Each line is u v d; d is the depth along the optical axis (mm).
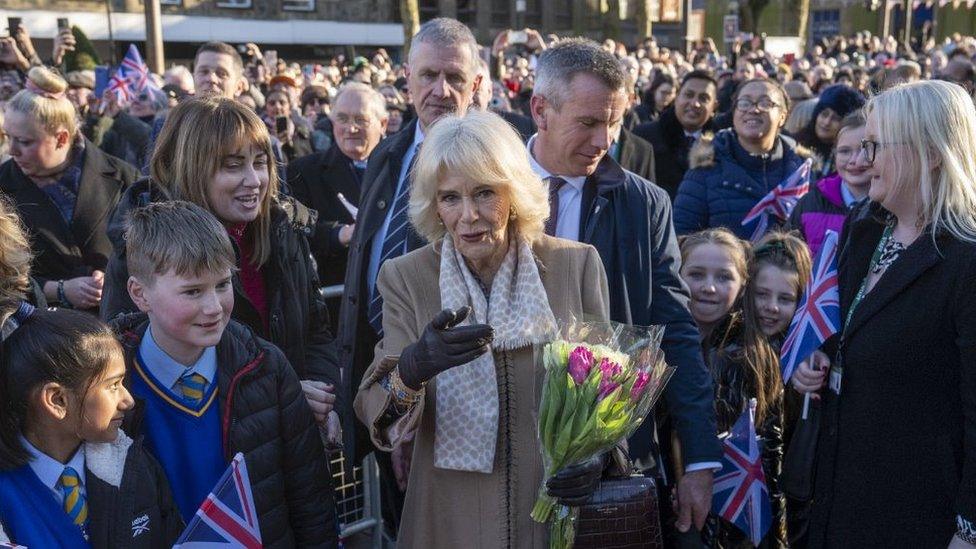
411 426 2092
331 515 2416
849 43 24562
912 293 2240
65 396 1878
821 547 2484
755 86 4910
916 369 2230
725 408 3061
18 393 1869
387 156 3393
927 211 2229
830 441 2455
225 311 2139
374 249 3291
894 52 22516
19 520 1870
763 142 4934
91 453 1958
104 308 2498
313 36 25312
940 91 2234
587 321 2238
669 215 2822
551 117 2682
